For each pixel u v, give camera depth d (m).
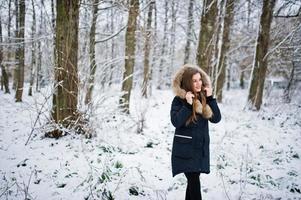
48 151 5.56
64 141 6.18
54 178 4.32
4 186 4.01
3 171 4.59
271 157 6.12
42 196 3.77
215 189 4.21
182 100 3.39
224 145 6.79
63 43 6.37
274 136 8.08
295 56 16.69
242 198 3.91
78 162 4.95
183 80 3.38
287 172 5.12
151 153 5.80
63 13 6.34
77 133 6.52
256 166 5.44
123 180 4.14
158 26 19.33
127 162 5.04
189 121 3.28
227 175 4.77
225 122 9.77
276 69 22.34
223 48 14.99
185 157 3.27
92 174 4.29
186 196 3.55
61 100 6.47
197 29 15.51
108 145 5.86
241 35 20.69
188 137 3.28
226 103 16.36
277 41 15.78
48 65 6.75
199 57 9.46
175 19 16.78
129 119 8.84
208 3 9.35
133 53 10.59
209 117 3.34
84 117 6.55
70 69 6.42
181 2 15.07
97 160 4.93
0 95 21.06
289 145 7.11
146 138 6.97
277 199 3.94
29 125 8.42
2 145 6.05
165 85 28.44
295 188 4.32
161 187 4.21
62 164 4.87
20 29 15.82
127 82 10.41
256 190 4.23
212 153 5.93
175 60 28.11
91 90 6.96
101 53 9.22
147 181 4.32
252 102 13.48
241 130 8.67
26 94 21.12
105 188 3.75
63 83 6.42
